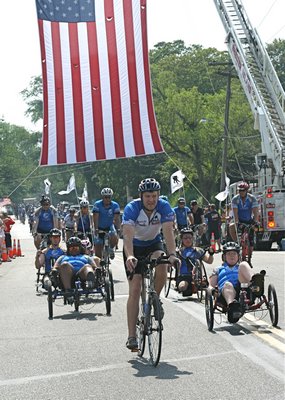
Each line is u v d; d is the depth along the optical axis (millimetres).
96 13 29531
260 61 45219
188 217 33656
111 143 29656
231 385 11102
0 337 16203
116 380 11750
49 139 29594
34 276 32125
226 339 14766
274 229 44875
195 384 11266
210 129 92750
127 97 29625
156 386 11250
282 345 13875
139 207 12977
